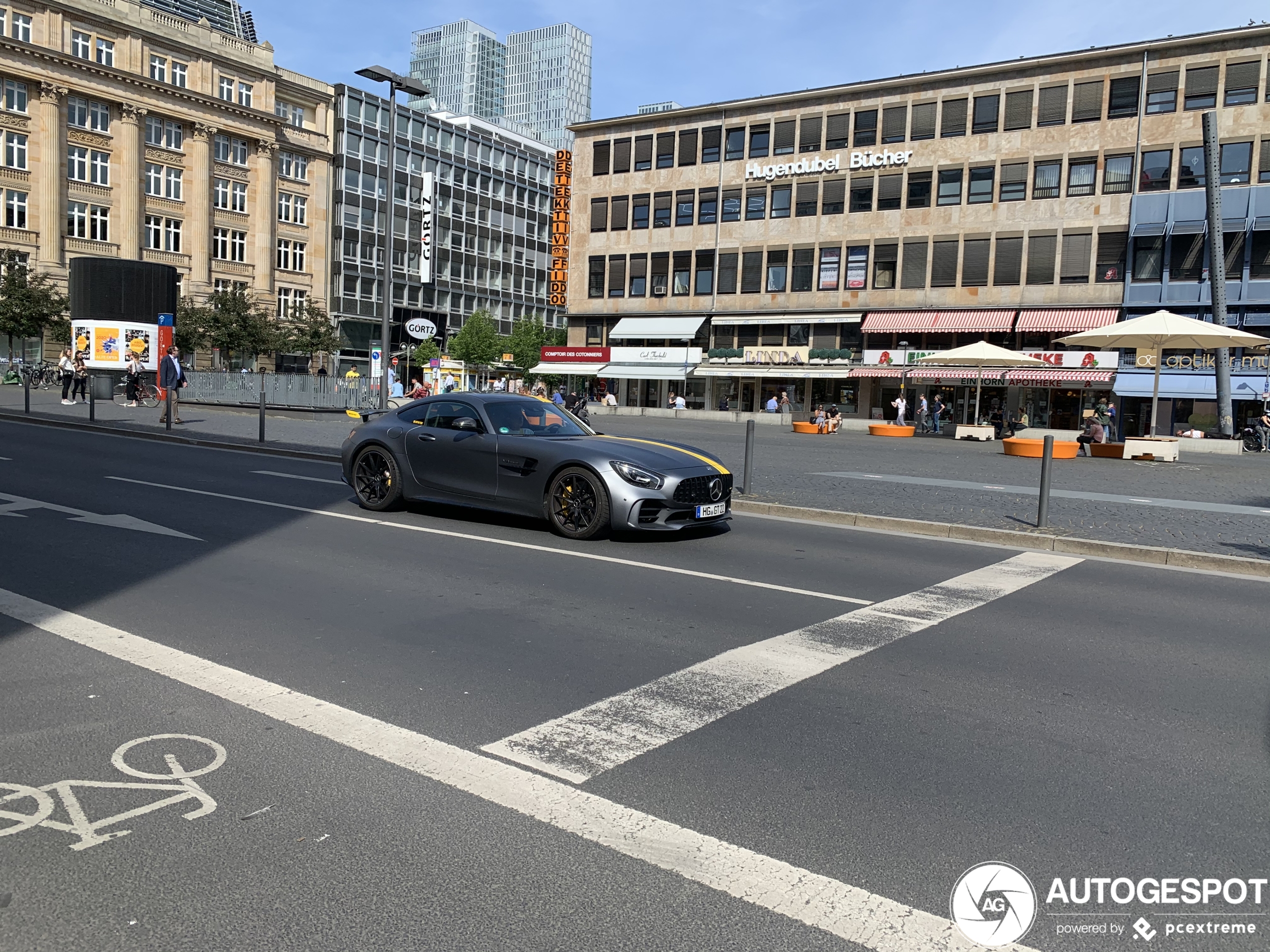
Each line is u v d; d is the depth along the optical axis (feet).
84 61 172.76
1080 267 144.46
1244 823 10.94
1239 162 134.72
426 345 243.81
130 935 8.24
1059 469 65.36
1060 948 8.41
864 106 159.74
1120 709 14.78
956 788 11.68
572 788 11.36
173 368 69.87
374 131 239.09
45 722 12.97
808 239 164.96
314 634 17.69
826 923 8.66
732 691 15.10
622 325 180.34
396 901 8.84
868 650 17.72
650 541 29.53
